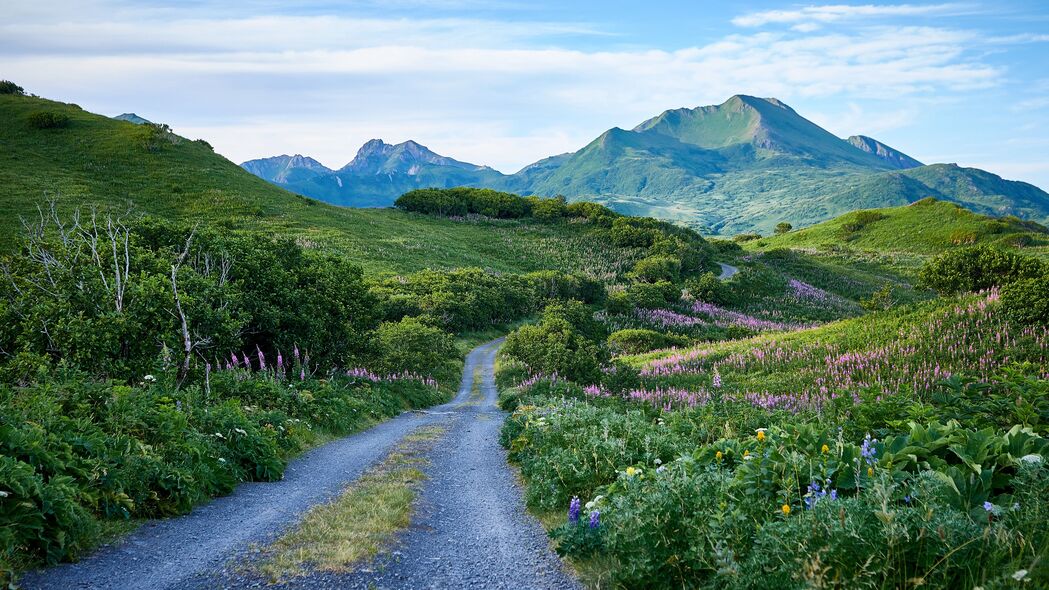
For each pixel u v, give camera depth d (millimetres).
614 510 6129
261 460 11258
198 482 9117
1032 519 4078
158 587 5488
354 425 19484
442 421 22734
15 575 5324
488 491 10922
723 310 86000
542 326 39812
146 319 15117
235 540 7047
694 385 26828
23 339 15117
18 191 98000
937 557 3783
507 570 6395
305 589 5547
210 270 23359
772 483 5555
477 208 167500
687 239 146000
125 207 99500
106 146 132500
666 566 4980
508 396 29906
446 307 67938
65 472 7059
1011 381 8930
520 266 116875
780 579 4012
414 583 5891
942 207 178250
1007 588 3455
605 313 79500
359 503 9039
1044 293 22156
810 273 118250
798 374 25422
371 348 30047
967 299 27453
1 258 18297
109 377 14156
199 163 136625
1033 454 4887
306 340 24375
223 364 21344
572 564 6367
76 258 16828
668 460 9430
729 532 4762
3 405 7875
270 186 141125
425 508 9305
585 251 130500
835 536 3967
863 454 5172
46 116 135375
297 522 7941
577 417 13367
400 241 113875
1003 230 154375
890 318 29453
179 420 10031
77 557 6113
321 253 32719
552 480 9430
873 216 184625
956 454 5309
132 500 7484
